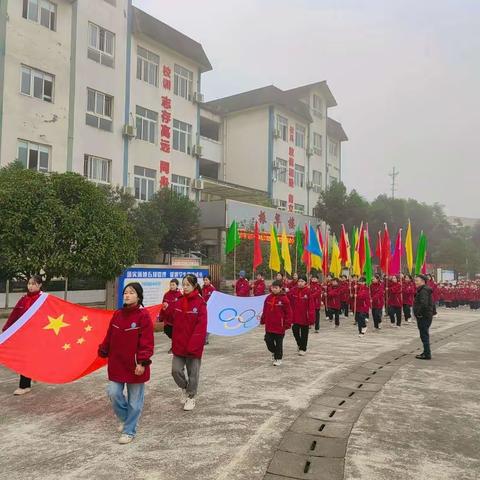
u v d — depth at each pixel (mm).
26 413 5641
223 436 4871
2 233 9992
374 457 4379
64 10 19750
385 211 33438
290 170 35281
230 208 25812
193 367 5875
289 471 4031
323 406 6012
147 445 4605
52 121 19156
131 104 23141
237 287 15852
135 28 23250
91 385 6988
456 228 54531
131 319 4793
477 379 7664
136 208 19594
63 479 3830
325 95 40250
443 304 30109
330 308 16000
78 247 10812
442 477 3961
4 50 17438
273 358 9281
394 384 7270
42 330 6328
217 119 34531
